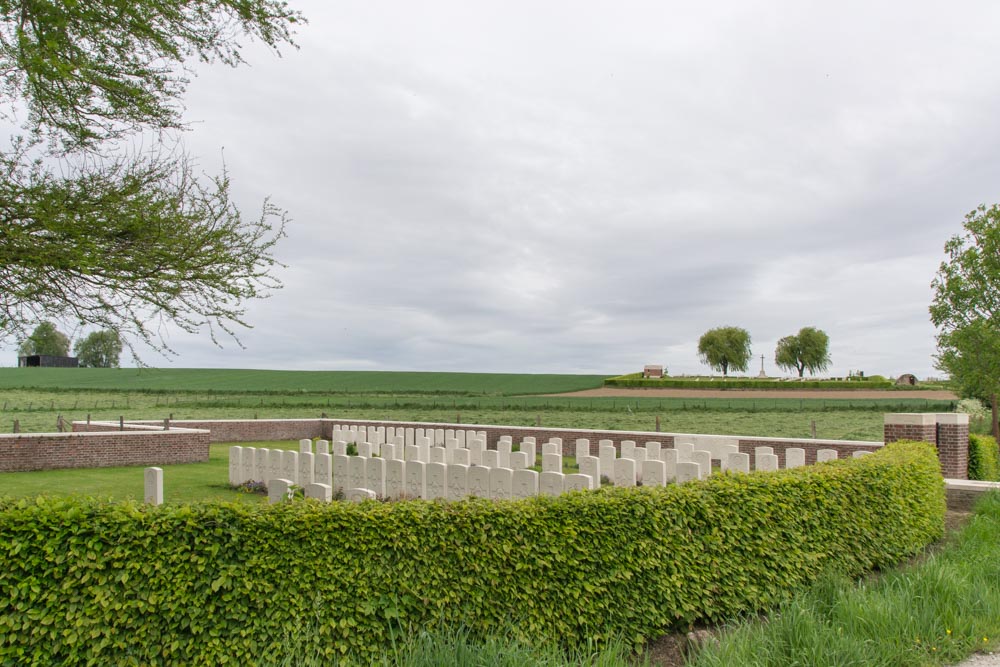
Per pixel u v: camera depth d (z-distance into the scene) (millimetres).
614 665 4895
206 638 4660
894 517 8492
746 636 5336
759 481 6914
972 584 6758
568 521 5609
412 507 5426
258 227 10625
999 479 17422
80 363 98000
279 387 68875
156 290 9336
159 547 4738
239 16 10070
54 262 8375
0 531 4441
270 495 9766
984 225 19781
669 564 5898
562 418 42281
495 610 5281
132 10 8945
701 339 109750
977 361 19375
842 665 4969
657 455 17594
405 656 4781
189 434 22266
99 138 9648
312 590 4941
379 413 45062
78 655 4453
